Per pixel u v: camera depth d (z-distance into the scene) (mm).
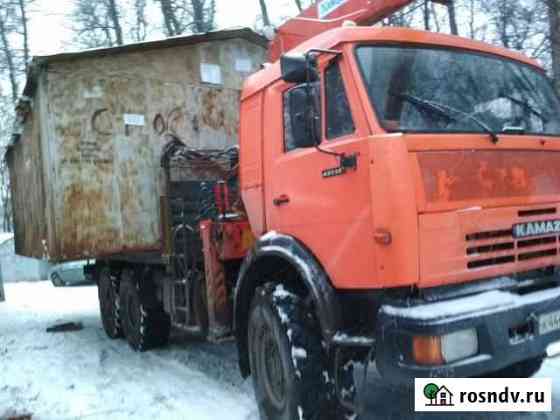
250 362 4371
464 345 3051
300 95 3699
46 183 6391
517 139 3604
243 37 7809
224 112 7605
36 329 9125
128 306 7293
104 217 6469
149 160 6859
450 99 3654
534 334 3262
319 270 3609
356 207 3316
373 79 3490
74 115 6371
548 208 3660
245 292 4406
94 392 5359
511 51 4238
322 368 3688
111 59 6688
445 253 3176
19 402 5195
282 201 4035
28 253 8305
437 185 3207
